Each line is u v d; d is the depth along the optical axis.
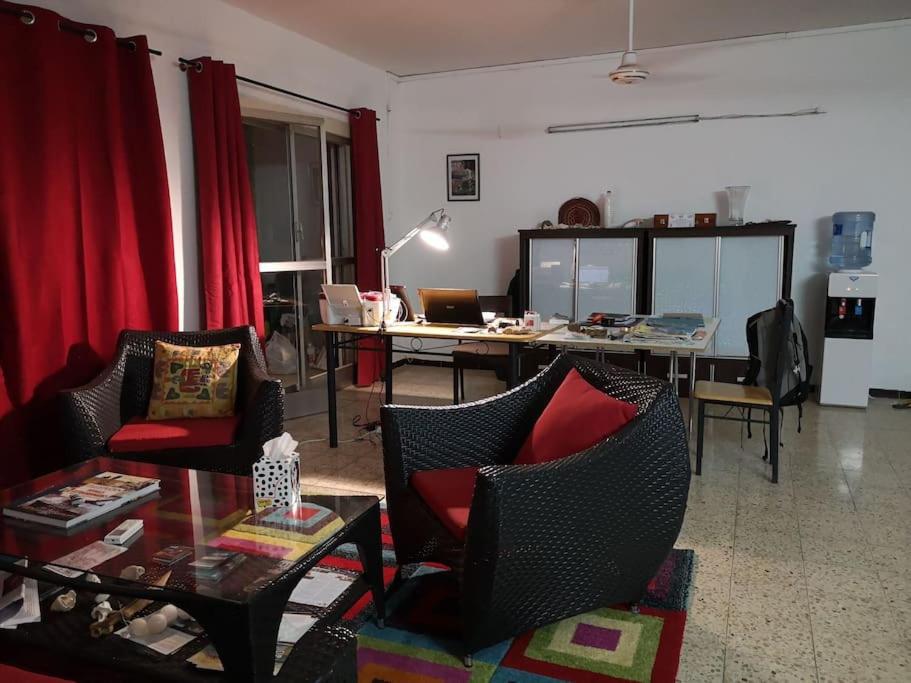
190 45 3.77
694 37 4.79
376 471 3.42
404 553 2.16
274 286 4.53
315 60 4.79
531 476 1.68
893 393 4.82
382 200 5.75
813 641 1.93
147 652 1.56
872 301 4.38
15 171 2.81
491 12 4.17
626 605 2.11
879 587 2.22
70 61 3.01
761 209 4.98
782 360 3.10
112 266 3.21
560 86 5.39
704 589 2.22
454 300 3.59
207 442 2.81
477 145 5.73
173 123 3.69
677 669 1.80
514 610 1.79
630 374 2.14
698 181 5.11
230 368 3.10
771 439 3.16
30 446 2.92
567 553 1.80
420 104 5.87
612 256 5.01
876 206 4.71
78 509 1.84
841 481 3.18
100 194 3.18
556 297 5.23
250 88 4.22
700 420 3.28
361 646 1.92
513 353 3.36
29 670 1.56
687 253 4.82
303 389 4.64
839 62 4.65
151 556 1.63
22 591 1.75
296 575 1.57
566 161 5.48
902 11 4.27
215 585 1.49
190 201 3.84
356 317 3.71
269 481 1.87
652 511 1.91
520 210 5.69
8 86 2.77
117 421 2.95
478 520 1.66
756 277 4.69
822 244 4.87
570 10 4.14
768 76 4.82
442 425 2.24
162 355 3.09
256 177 4.36
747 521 2.75
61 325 3.00
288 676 1.25
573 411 2.06
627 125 5.23
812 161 4.81
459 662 1.83
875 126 4.64
